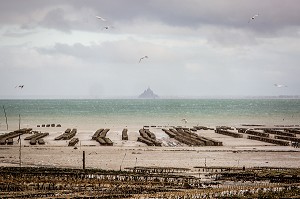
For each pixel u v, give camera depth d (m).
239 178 71.44
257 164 89.19
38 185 61.56
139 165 86.19
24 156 97.81
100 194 57.28
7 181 64.12
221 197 55.47
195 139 131.00
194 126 191.62
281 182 68.88
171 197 54.81
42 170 73.50
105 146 118.19
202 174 76.06
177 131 163.00
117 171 74.19
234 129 184.12
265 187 62.72
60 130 170.62
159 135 153.25
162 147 116.88
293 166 87.00
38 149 110.31
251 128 189.38
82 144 122.81
